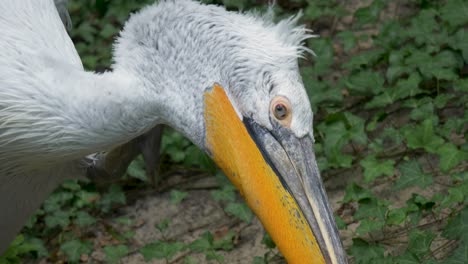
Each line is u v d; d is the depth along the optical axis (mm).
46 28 8336
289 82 7551
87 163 9578
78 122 7777
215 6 7805
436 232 10500
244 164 7715
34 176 8914
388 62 12922
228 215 11445
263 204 7738
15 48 7922
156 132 9180
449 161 10711
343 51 13555
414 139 11164
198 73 7703
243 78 7578
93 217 11586
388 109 12273
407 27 13539
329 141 11445
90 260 11266
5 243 9562
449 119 11422
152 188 11945
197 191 11859
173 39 7738
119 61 7930
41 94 7750
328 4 14070
